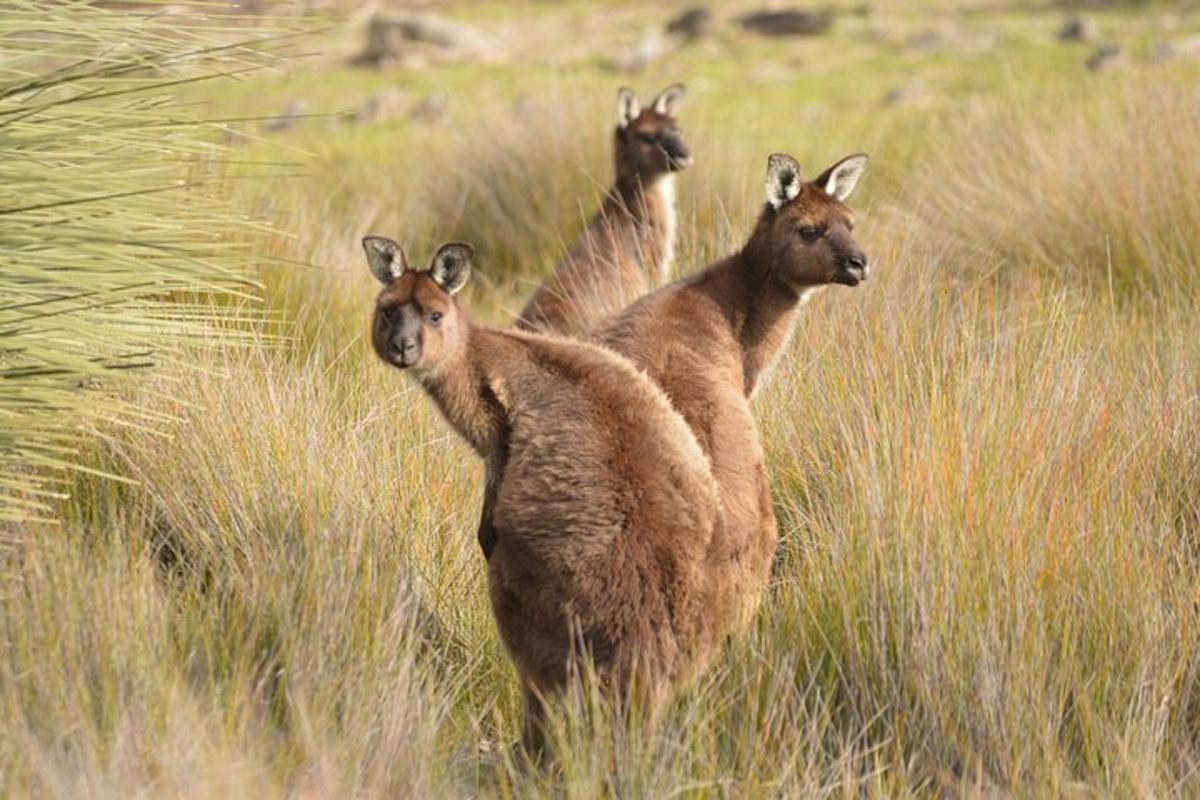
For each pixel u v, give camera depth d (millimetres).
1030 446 17453
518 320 24922
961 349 20031
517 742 15078
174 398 17547
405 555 17016
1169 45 62906
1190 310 24609
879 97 59188
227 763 12836
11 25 16281
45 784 12609
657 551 14172
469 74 69812
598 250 26438
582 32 86188
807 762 14000
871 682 15211
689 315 18672
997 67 65250
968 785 13977
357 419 19797
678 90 29781
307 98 63188
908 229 27625
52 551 15219
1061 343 20656
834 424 19094
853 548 16422
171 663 14258
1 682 13883
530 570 14312
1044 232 29203
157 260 16828
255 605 15312
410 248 34062
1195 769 14039
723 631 14914
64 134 16109
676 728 14344
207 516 17250
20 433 15398
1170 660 15234
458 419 15320
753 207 29688
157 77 18250
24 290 15539
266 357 20734
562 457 14438
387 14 77562
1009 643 15047
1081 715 14609
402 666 14633
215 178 23859
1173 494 18359
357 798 13273
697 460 14852
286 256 25109
